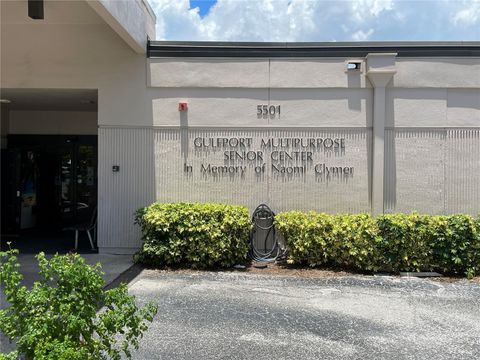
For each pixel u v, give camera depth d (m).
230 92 9.39
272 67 9.37
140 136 9.41
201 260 8.38
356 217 8.49
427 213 9.23
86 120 13.40
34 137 13.29
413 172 9.27
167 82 9.38
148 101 9.41
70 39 9.39
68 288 3.14
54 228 13.34
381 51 9.27
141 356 4.57
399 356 4.66
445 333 5.31
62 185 13.38
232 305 6.30
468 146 9.27
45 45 9.38
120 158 9.41
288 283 7.52
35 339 2.93
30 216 13.26
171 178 9.40
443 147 9.27
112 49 9.39
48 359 2.76
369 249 8.10
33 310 3.09
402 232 8.05
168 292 6.90
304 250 8.38
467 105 9.27
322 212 9.24
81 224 10.94
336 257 8.34
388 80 9.18
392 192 9.25
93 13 8.76
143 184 9.41
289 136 9.35
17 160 12.66
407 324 5.61
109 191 9.41
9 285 3.13
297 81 9.34
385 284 7.52
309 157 9.34
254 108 9.38
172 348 4.79
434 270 8.25
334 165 9.32
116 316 3.25
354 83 9.30
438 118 9.26
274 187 9.35
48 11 8.66
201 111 9.38
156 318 5.70
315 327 5.47
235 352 4.71
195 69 9.38
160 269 8.33
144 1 9.16
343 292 7.03
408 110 9.27
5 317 3.12
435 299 6.70
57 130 13.34
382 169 9.17
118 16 7.52
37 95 10.34
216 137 9.39
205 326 5.45
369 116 9.29
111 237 9.42
